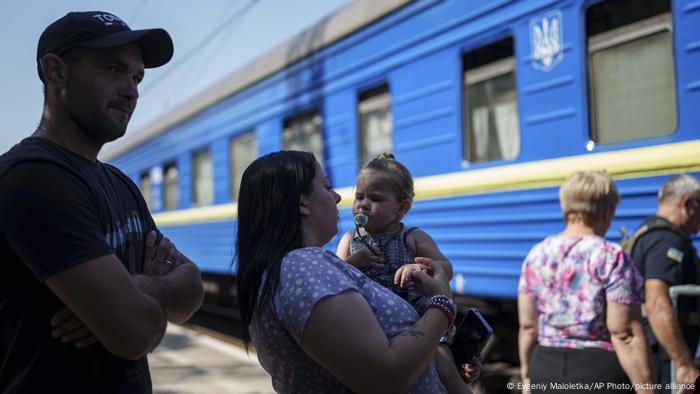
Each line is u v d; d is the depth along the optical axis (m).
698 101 3.50
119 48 1.84
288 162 1.84
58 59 1.79
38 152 1.67
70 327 1.63
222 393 5.05
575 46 4.12
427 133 5.21
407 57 5.38
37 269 1.57
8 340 1.66
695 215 3.01
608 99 4.01
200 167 9.87
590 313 2.61
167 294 1.79
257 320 1.74
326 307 1.58
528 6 4.41
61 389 1.65
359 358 1.55
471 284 4.90
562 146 4.23
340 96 6.23
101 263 1.61
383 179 2.08
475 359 2.00
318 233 1.85
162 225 11.23
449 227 5.09
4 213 1.58
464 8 4.87
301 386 1.69
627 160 3.85
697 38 3.50
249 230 1.82
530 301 2.84
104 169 1.95
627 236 3.38
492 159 4.75
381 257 2.01
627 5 3.91
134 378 1.79
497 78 4.71
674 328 2.83
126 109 1.88
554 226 4.27
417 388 1.73
